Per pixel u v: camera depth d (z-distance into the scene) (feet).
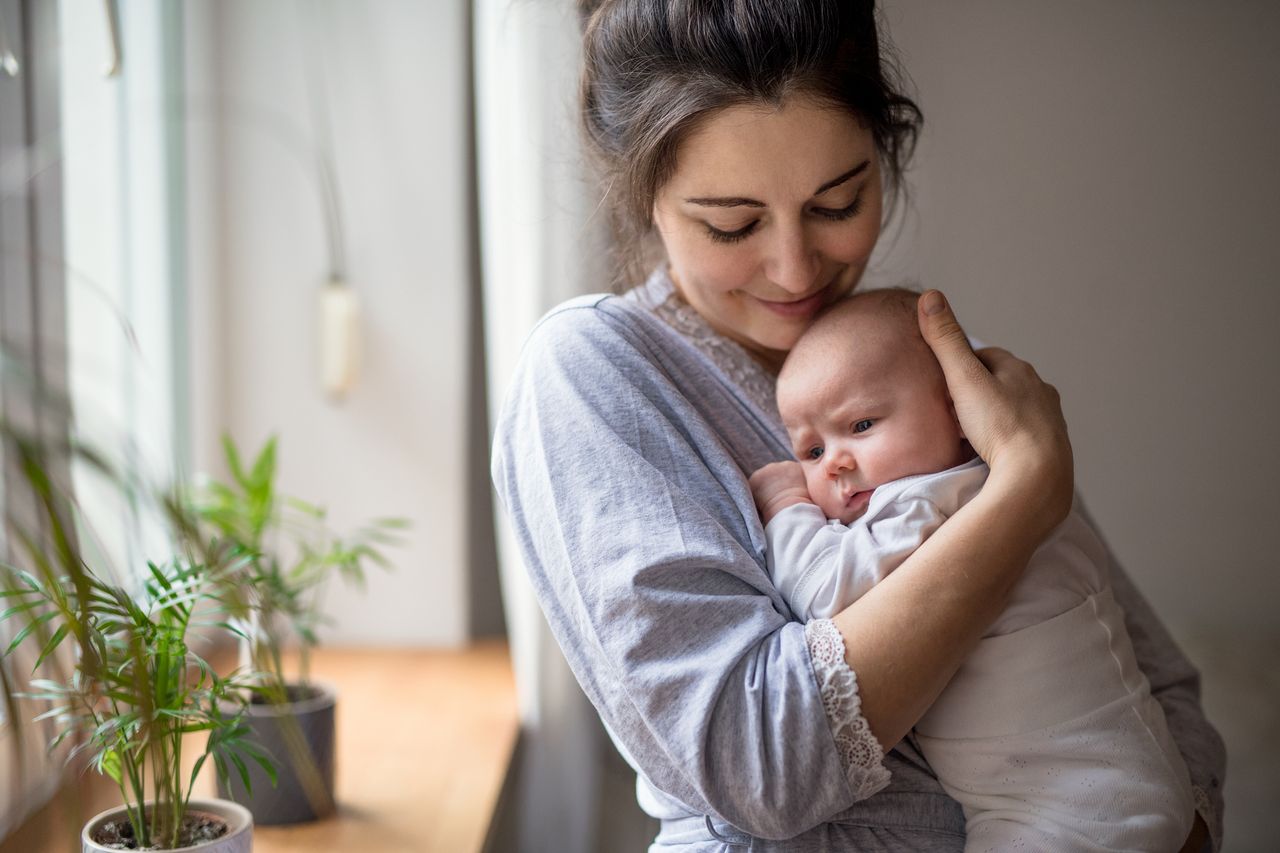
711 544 3.19
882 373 3.58
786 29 3.25
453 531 8.30
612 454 3.29
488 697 7.43
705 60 3.30
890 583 3.10
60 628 3.27
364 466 8.23
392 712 7.08
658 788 3.34
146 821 3.99
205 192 7.86
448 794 5.78
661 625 3.08
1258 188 8.59
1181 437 8.82
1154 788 3.28
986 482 3.27
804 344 3.70
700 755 2.99
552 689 7.16
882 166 4.12
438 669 7.97
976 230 8.64
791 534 3.44
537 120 6.84
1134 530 8.91
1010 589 3.22
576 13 4.07
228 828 4.03
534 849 7.24
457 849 5.12
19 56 5.19
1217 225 8.63
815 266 3.54
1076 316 8.71
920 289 4.29
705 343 3.79
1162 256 8.66
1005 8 8.52
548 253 6.81
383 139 8.09
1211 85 8.54
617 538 3.17
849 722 3.00
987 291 8.69
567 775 7.20
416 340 8.20
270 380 8.16
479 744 6.56
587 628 3.21
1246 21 8.49
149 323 7.37
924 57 8.55
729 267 3.51
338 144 8.09
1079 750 3.29
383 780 5.96
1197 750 3.79
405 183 8.11
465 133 8.18
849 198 3.46
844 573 3.28
